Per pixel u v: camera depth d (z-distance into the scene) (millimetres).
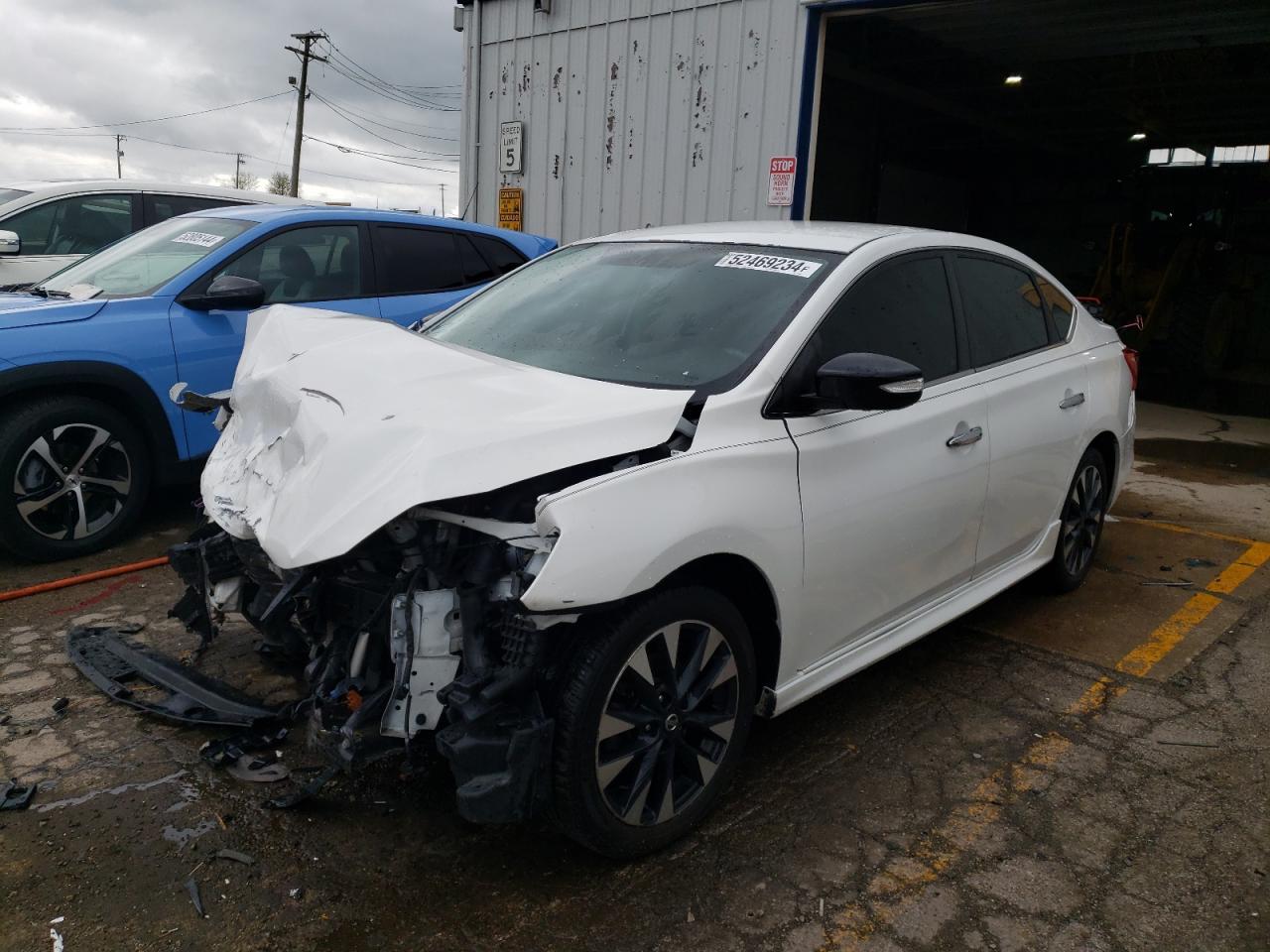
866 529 3010
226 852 2580
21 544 4500
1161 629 4305
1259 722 3480
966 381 3535
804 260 3248
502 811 2281
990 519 3672
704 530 2475
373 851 2625
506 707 2328
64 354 4496
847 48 11750
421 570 2391
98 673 3451
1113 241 14016
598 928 2371
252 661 3643
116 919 2332
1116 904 2510
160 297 4926
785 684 2902
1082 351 4387
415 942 2301
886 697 3619
